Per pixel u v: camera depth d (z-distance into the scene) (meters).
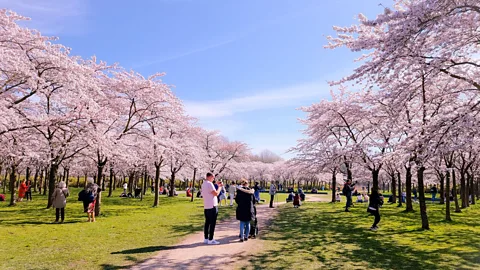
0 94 11.69
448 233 10.91
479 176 32.31
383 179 46.22
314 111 21.36
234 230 11.23
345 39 11.48
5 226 11.47
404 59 8.28
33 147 17.88
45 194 31.53
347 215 16.39
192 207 20.81
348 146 16.69
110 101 17.17
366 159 17.36
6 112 11.20
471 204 26.47
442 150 8.23
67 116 13.16
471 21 7.73
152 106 18.48
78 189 43.97
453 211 19.61
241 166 54.09
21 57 10.98
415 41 7.88
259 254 7.69
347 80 8.70
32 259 7.06
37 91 11.29
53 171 18.53
